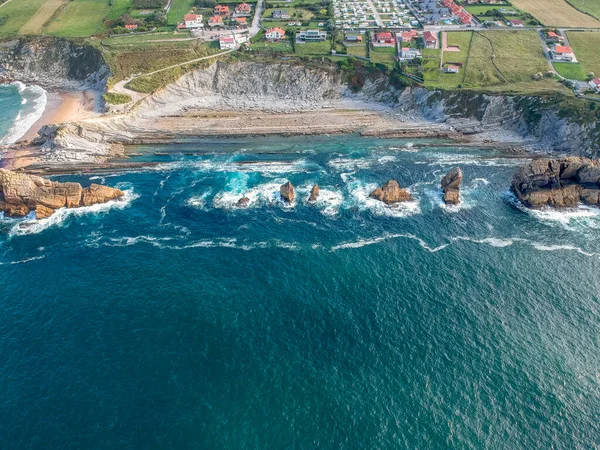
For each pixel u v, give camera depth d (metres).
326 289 72.62
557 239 83.19
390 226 87.12
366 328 65.88
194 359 61.16
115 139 116.62
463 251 80.56
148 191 97.75
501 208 91.94
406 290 72.44
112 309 68.69
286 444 51.81
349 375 59.31
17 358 60.91
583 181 93.38
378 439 52.38
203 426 53.41
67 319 66.94
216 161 109.25
